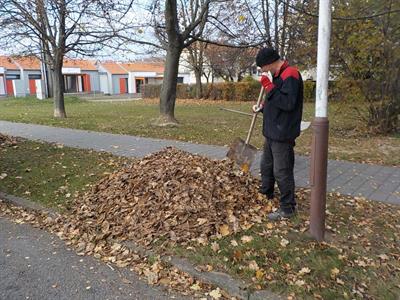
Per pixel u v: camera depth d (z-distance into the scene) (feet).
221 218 14.21
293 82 13.21
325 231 13.58
